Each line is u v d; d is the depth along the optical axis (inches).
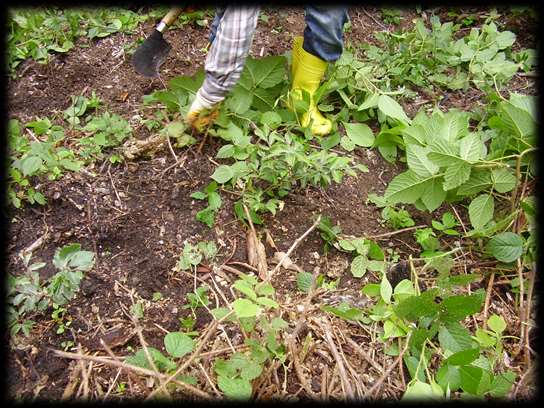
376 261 73.7
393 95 96.8
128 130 82.4
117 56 96.3
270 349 60.4
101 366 63.2
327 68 92.4
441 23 116.0
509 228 79.1
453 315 65.2
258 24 105.7
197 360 62.4
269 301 57.8
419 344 66.0
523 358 68.5
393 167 87.8
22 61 92.9
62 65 93.7
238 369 59.8
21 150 77.9
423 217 82.0
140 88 92.0
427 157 75.9
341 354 65.6
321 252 76.1
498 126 82.7
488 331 70.1
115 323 67.2
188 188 79.2
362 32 109.2
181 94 83.7
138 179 79.4
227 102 83.4
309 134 84.9
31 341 64.4
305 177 77.9
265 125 79.9
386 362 66.5
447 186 75.7
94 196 76.9
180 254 73.2
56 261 65.2
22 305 66.3
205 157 82.7
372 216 80.8
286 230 77.3
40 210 75.3
